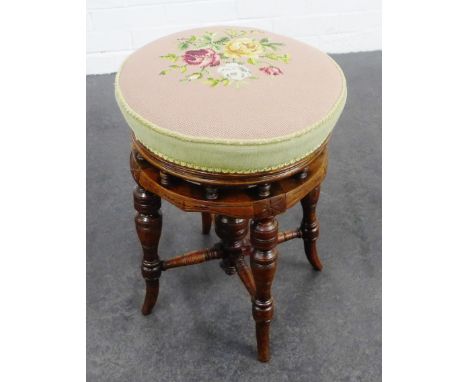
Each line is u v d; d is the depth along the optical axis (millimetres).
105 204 1401
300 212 1382
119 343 1071
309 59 900
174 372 1021
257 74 840
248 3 1932
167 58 888
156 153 809
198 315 1129
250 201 805
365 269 1223
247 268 1082
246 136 740
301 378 1006
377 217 1357
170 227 1349
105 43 1935
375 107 1769
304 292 1172
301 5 1970
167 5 1889
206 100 784
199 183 803
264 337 997
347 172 1497
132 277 1213
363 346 1060
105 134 1660
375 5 2014
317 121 780
